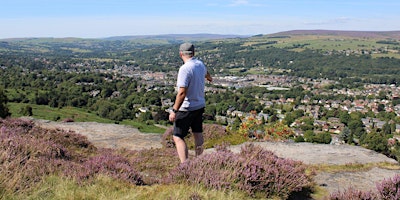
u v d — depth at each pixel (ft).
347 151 31.50
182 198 15.83
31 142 22.63
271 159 20.31
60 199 15.48
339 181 22.15
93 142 41.29
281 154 30.22
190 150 36.81
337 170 24.63
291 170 19.69
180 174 18.85
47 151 22.25
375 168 25.41
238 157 19.54
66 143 32.32
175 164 26.96
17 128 31.86
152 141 42.86
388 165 26.48
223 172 18.21
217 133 41.52
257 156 20.76
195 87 19.81
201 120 20.94
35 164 19.10
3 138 21.68
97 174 18.94
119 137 44.80
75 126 51.08
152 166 26.37
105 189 16.88
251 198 17.29
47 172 18.62
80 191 16.37
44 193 15.87
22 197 15.19
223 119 266.98
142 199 16.07
